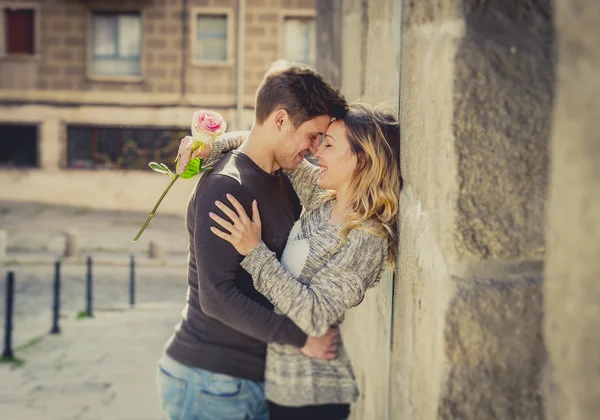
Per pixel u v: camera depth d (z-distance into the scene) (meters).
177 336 2.49
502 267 1.18
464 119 1.17
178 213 22.88
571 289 0.92
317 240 2.18
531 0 1.11
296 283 2.11
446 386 1.21
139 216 22.17
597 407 0.83
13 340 8.19
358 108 2.15
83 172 23.02
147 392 6.05
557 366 1.00
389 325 2.00
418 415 1.49
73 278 13.59
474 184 1.17
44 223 20.50
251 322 2.22
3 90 22.92
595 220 0.82
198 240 2.24
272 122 2.28
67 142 23.14
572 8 0.88
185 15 22.55
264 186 2.33
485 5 1.16
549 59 1.07
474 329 1.19
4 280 13.10
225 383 2.39
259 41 22.50
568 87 0.90
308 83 2.23
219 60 22.69
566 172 0.92
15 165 23.33
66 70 22.88
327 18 4.51
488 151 1.16
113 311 10.27
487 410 1.19
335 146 2.13
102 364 7.06
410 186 1.72
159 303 11.24
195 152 2.39
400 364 1.77
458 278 1.19
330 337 2.28
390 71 2.15
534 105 1.11
